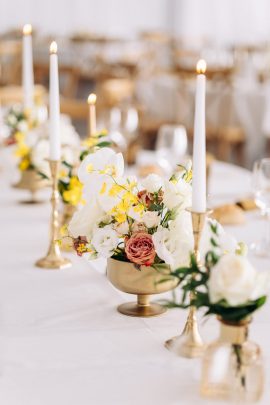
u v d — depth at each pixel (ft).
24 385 3.66
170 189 4.21
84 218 4.46
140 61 25.35
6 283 5.28
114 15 31.01
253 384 3.30
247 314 3.20
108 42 27.32
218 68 20.57
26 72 8.27
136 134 9.04
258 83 21.44
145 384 3.66
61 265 5.66
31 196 7.77
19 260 5.84
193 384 3.66
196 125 3.83
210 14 31.53
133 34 31.45
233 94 18.60
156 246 4.14
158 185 4.35
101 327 4.46
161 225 4.27
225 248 3.82
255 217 7.32
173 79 21.75
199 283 3.39
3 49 20.68
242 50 25.11
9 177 8.92
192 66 21.95
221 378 3.33
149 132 19.97
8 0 28.81
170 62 29.07
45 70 22.49
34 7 29.30
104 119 10.38
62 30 29.94
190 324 4.08
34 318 4.60
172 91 20.72
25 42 8.22
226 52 26.78
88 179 4.47
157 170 8.38
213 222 4.13
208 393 3.40
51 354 4.05
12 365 3.89
